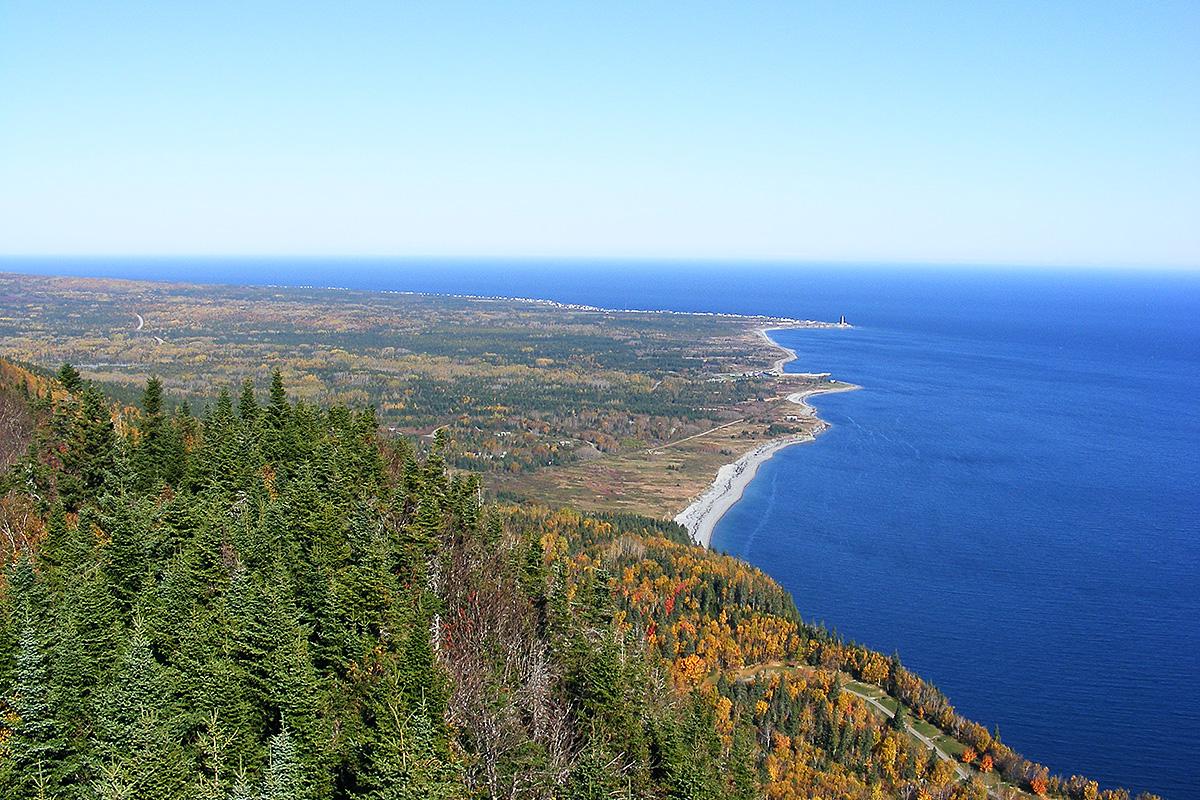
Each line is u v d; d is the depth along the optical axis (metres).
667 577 158.25
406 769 45.59
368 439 113.69
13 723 45.41
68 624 52.25
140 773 43.41
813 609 185.62
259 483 88.75
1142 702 148.88
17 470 89.50
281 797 43.75
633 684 72.38
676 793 63.47
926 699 134.00
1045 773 120.00
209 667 51.00
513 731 57.03
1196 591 198.00
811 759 112.56
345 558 70.50
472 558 80.62
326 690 53.69
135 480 90.56
